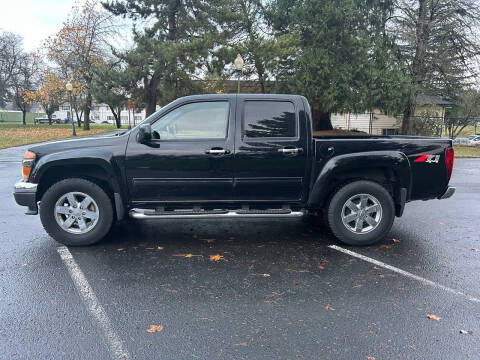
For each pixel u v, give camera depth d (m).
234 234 5.53
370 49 21.20
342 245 5.03
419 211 7.12
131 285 3.74
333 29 20.70
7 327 2.96
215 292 3.60
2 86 51.41
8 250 4.73
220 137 4.71
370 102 20.92
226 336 2.86
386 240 5.26
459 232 5.68
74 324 3.01
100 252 4.69
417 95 24.33
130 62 22.95
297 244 5.06
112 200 4.98
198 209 4.87
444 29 22.84
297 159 4.74
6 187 9.29
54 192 4.70
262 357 2.60
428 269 4.20
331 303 3.39
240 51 21.41
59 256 4.53
